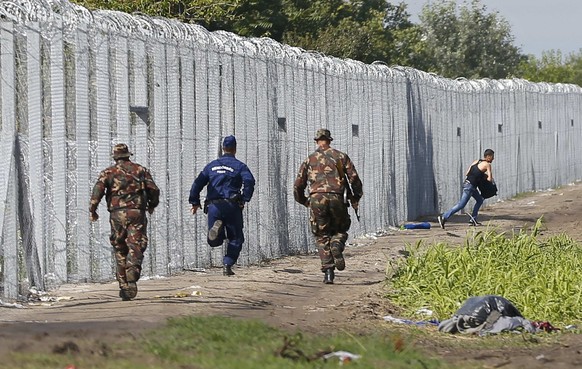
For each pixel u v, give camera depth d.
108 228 44.53
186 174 50.53
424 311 38.44
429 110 88.06
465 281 42.22
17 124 39.22
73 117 42.66
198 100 51.56
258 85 57.16
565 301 39.50
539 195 112.25
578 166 131.88
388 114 77.88
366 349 27.14
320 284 46.06
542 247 54.91
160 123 48.47
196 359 24.67
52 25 41.25
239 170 47.94
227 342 27.36
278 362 24.62
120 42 45.62
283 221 60.19
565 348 31.11
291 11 135.38
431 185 88.31
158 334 28.14
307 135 63.47
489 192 80.00
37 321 32.22
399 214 80.00
